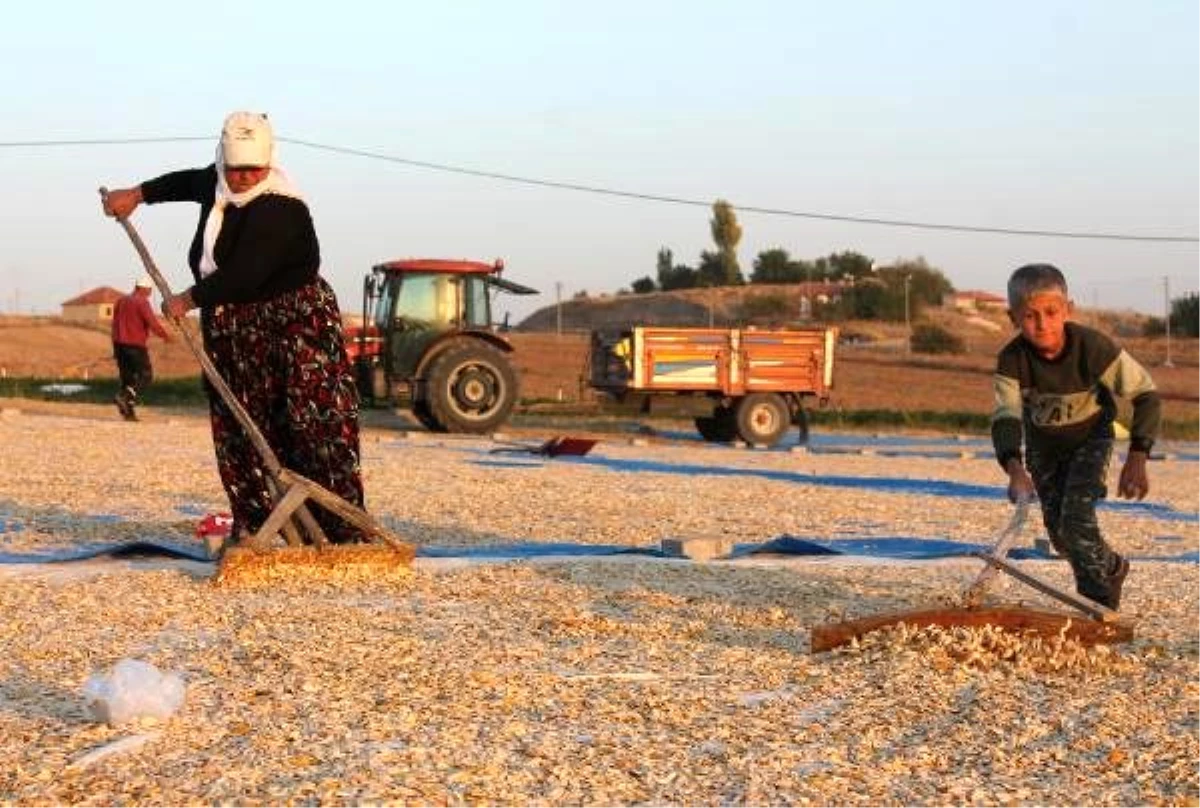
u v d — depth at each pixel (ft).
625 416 102.32
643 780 15.06
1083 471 22.27
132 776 14.88
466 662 19.93
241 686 18.49
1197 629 23.31
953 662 19.76
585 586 26.73
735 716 17.53
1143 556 34.86
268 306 27.02
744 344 89.30
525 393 139.44
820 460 69.97
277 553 26.30
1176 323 299.99
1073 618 20.48
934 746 16.43
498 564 29.30
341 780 14.66
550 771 15.20
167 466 49.34
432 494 44.04
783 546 32.94
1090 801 14.64
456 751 15.75
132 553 30.30
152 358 164.55
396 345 83.61
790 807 14.35
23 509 37.99
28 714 17.33
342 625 22.31
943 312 348.18
